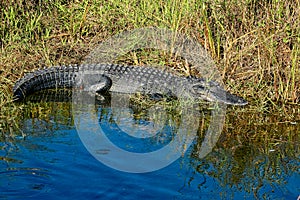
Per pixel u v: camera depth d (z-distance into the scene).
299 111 7.38
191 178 6.20
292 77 7.55
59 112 7.30
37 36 8.26
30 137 6.73
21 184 6.02
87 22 8.44
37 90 7.72
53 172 6.18
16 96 7.39
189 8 8.16
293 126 7.14
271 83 7.70
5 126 6.93
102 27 8.39
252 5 8.12
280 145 6.81
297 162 6.54
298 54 7.71
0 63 7.75
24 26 8.30
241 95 7.65
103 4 8.56
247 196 5.99
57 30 8.40
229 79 7.77
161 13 8.36
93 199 5.89
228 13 8.02
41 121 7.07
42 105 7.42
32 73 7.68
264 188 6.11
